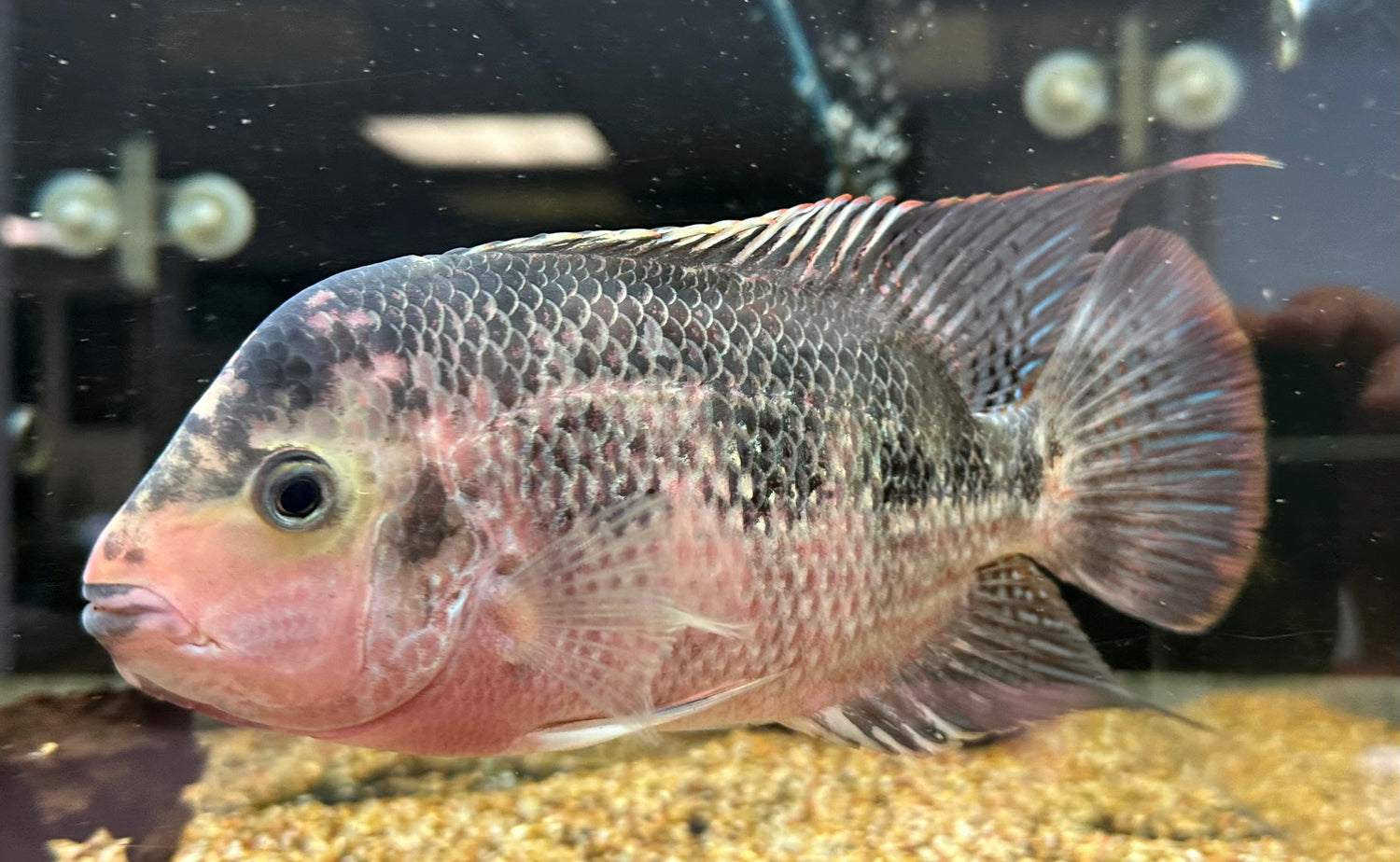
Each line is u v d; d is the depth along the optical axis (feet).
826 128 1.19
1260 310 1.18
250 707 0.54
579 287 0.58
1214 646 1.25
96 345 1.11
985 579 0.75
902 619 0.69
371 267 0.57
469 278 0.57
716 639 0.60
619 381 0.58
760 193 1.21
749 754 1.10
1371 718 1.19
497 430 0.55
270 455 0.52
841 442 0.64
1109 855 0.91
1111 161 1.20
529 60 1.13
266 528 0.51
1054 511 0.76
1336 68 1.13
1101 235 0.77
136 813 0.93
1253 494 0.79
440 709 0.56
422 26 1.11
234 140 1.11
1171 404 0.78
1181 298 0.79
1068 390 0.76
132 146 1.10
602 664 0.57
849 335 0.67
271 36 1.09
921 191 1.22
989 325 0.73
